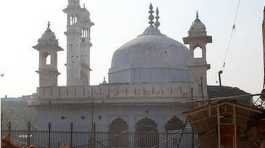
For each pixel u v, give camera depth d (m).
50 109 28.95
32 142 27.38
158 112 27.16
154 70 31.70
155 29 34.88
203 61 27.69
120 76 32.91
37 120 29.14
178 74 31.92
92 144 24.42
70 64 33.44
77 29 33.66
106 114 27.92
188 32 28.38
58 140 28.02
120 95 27.66
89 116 28.16
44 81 30.31
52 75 30.53
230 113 13.55
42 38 30.84
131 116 27.50
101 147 27.00
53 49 30.72
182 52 32.88
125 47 33.34
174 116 26.78
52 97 28.77
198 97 26.56
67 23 33.81
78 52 33.56
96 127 27.83
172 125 26.89
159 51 32.12
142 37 33.66
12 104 49.47
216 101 13.59
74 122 28.34
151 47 32.19
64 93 28.69
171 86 27.14
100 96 28.00
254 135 14.26
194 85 27.09
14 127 44.91
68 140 28.05
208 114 14.12
